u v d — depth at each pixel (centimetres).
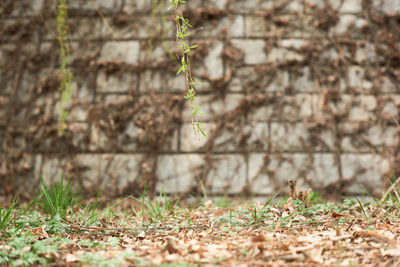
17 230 237
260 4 516
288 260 191
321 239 221
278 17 514
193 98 264
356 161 496
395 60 512
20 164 495
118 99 507
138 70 511
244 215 301
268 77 508
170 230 273
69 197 380
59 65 510
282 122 502
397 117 504
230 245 220
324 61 510
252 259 193
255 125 502
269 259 193
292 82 507
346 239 220
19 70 508
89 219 298
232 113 503
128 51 513
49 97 505
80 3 516
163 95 507
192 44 510
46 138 500
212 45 511
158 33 514
